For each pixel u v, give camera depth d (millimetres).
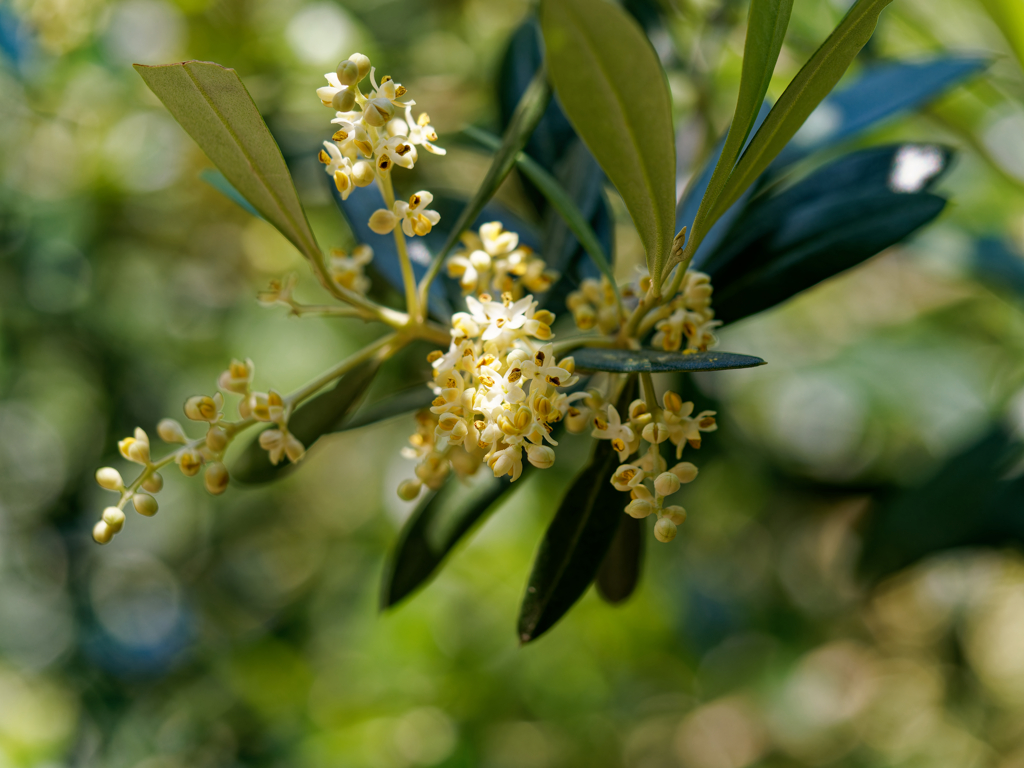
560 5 182
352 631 562
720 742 712
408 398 238
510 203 446
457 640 518
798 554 613
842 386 527
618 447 204
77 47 447
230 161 206
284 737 530
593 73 188
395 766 489
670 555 571
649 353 199
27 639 624
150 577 659
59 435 607
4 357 547
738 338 531
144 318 576
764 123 197
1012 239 398
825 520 608
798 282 236
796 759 673
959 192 437
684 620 588
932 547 319
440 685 505
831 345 563
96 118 491
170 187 521
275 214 211
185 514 657
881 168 244
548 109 271
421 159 428
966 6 363
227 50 463
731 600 611
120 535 650
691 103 322
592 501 217
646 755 614
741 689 636
